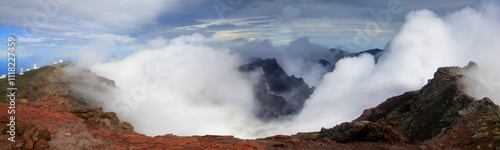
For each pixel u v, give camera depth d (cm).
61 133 1673
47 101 2633
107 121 2366
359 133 1994
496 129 1600
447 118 2244
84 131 1784
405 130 2725
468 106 2194
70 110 2341
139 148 1576
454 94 2473
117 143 1650
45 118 1912
